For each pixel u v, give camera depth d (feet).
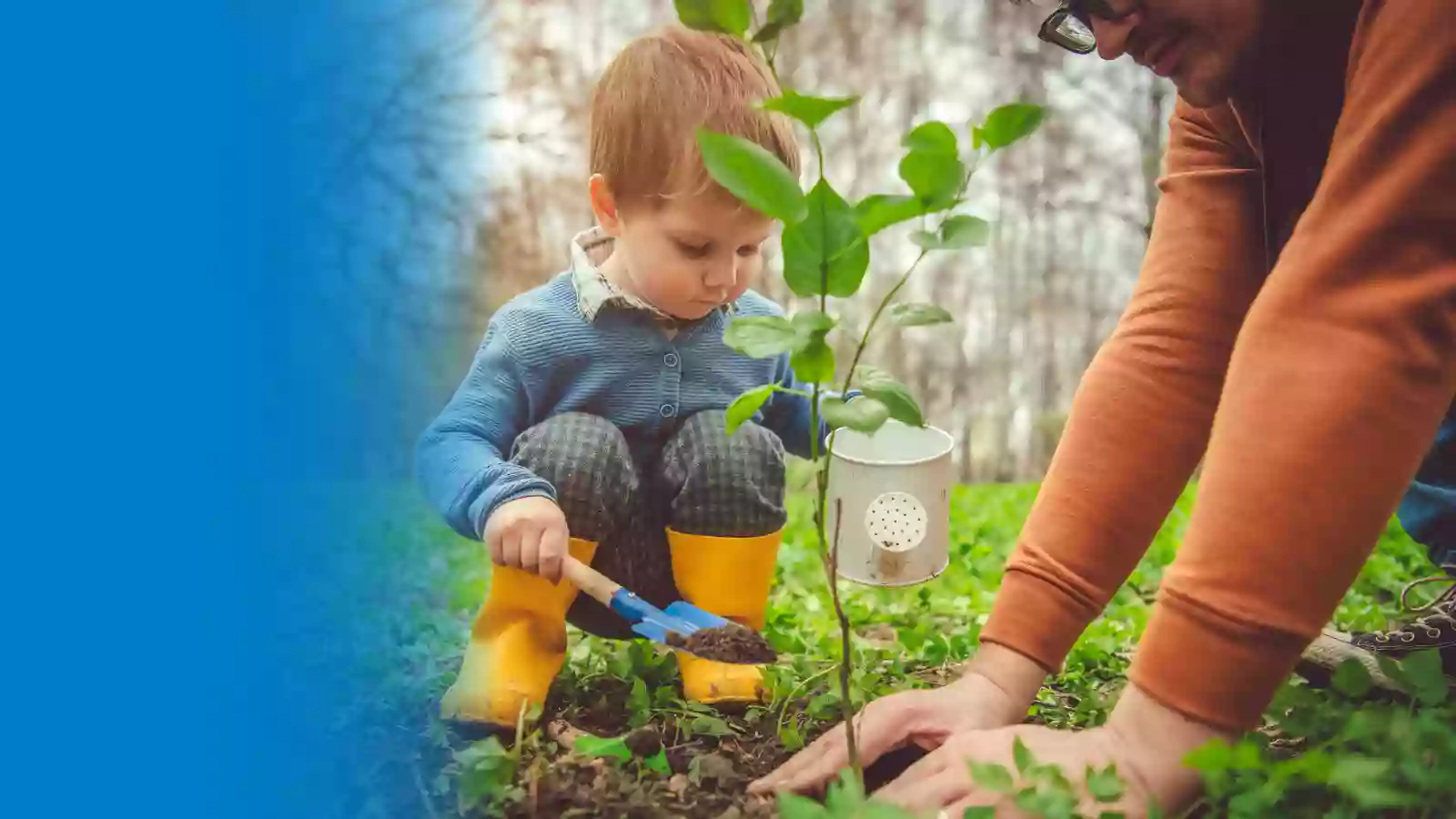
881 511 6.73
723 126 5.98
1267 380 4.17
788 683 6.28
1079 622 5.36
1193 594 4.25
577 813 5.00
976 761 4.45
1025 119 3.74
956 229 3.80
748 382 6.81
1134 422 5.41
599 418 6.31
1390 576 8.87
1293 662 4.21
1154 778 4.28
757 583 6.52
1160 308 5.54
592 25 18.31
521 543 5.81
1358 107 4.17
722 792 5.25
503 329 6.53
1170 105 19.57
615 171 6.10
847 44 19.13
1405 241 4.00
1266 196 5.26
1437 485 6.62
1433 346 4.01
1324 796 4.49
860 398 3.92
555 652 6.21
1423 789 4.30
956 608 8.56
